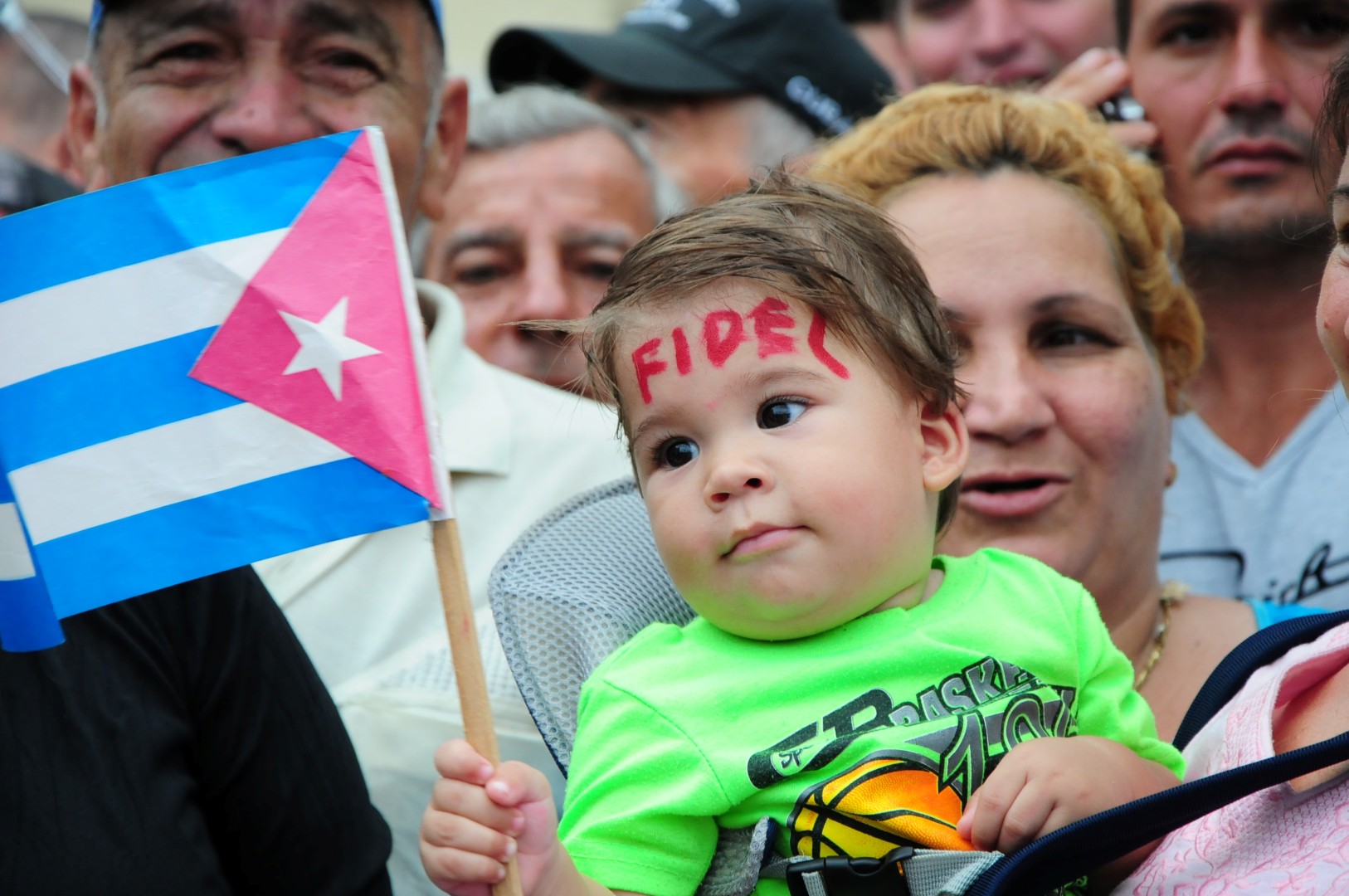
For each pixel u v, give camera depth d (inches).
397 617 163.0
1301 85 187.5
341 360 108.7
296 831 118.3
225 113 175.0
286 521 107.3
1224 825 109.6
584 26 379.2
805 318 116.0
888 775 109.2
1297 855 101.3
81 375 109.5
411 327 109.5
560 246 234.2
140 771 111.5
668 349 116.2
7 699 110.8
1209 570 194.1
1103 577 153.3
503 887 98.7
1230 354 195.9
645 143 258.1
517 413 182.1
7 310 110.2
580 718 120.4
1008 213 151.6
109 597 106.7
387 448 107.3
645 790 113.6
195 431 108.8
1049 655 118.0
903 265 126.3
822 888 107.0
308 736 120.9
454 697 151.8
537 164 237.1
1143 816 100.0
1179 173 195.3
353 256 110.7
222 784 118.0
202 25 174.1
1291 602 186.1
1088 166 155.5
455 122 204.4
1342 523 184.4
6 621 106.4
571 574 133.5
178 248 110.8
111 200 111.3
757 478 112.1
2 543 106.9
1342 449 186.9
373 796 148.9
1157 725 153.4
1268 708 116.5
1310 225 178.7
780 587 112.6
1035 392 148.4
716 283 117.0
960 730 111.5
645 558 136.9
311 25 176.1
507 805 97.8
